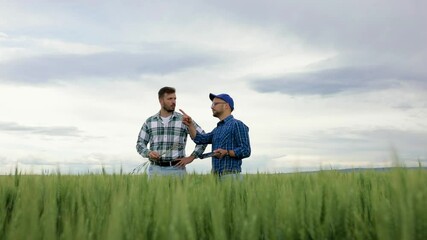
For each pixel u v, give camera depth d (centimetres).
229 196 254
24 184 276
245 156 568
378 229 178
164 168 704
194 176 346
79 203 236
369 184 294
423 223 154
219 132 588
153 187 245
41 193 254
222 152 551
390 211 172
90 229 194
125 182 283
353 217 202
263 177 342
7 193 273
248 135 575
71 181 296
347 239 196
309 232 193
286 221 193
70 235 178
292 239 190
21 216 199
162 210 177
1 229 208
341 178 286
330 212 197
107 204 240
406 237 155
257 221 183
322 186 212
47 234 180
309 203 201
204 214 202
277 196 237
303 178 286
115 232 159
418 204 155
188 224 158
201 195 225
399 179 162
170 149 706
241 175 343
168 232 168
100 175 321
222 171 567
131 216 189
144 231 179
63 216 219
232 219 213
